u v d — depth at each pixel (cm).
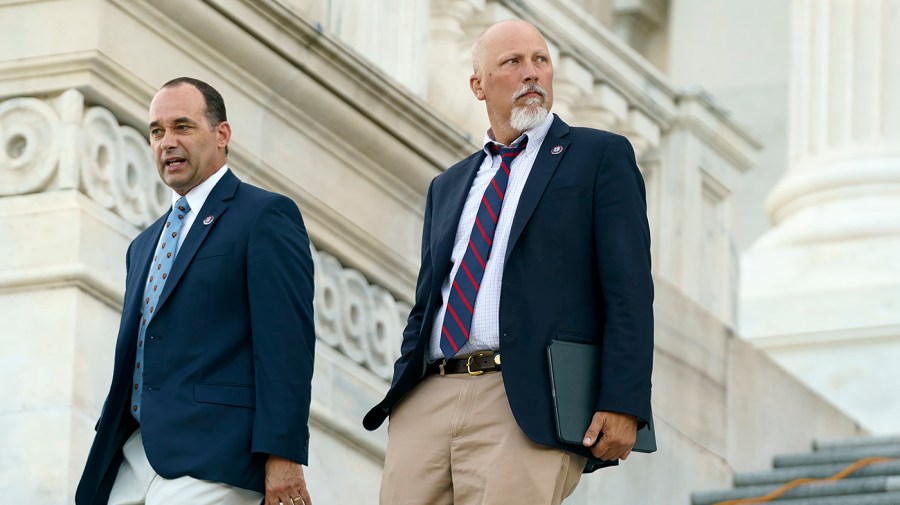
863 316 1986
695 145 1712
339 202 1188
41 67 1038
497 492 809
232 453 827
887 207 2041
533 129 866
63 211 1009
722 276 1753
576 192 839
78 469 968
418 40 1344
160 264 867
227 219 865
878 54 2106
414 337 866
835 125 2103
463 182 884
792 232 2075
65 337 987
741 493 1502
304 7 1288
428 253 884
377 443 1180
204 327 847
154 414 836
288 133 1153
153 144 878
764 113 2908
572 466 823
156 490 835
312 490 1117
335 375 1153
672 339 1520
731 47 2955
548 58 869
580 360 818
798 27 2170
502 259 841
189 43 1088
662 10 3023
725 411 1582
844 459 1623
